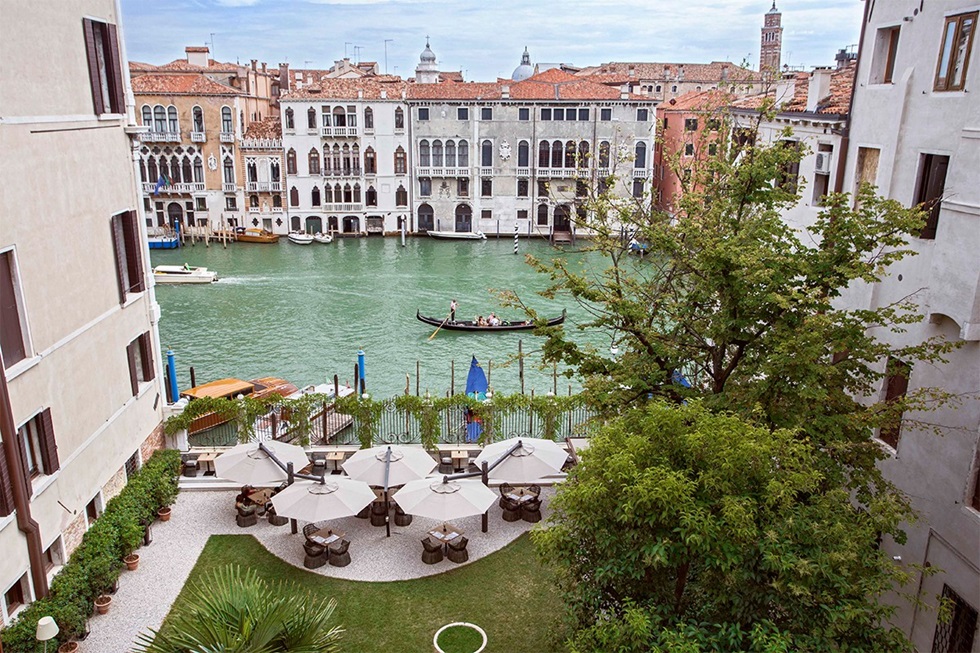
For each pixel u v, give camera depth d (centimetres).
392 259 6319
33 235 1434
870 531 980
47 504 1459
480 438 2325
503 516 1970
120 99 1830
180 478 2133
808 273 1322
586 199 2289
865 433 1306
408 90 6981
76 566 1519
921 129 1442
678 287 1814
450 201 7238
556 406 2292
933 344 1338
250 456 1923
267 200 7150
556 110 6881
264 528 1900
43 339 1460
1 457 1289
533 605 1602
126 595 1605
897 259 1277
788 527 921
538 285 5478
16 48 1388
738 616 938
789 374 1298
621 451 1006
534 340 4272
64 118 1551
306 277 5688
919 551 1387
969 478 1247
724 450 956
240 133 7019
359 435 2300
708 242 1445
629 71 9188
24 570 1360
